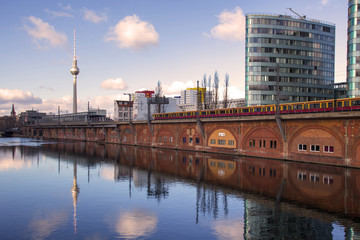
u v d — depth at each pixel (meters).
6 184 33.22
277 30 84.06
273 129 49.06
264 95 82.62
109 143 103.25
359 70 61.91
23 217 21.38
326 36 89.44
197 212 22.17
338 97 93.19
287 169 38.41
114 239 17.30
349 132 38.22
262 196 26.14
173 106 124.88
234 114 57.88
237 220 20.28
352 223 19.22
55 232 18.42
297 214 21.11
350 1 63.53
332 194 25.94
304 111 45.25
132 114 129.88
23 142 114.12
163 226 19.42
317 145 42.47
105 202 25.31
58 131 148.75
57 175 38.84
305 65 86.06
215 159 50.75
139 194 27.95
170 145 74.88
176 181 33.72
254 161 46.94
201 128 64.38
